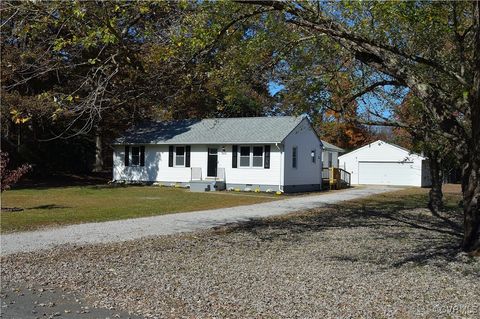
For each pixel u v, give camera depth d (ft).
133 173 115.24
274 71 38.24
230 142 100.99
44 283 25.05
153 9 27.40
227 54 35.12
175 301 21.84
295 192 102.32
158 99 33.40
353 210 65.77
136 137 114.73
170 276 26.48
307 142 108.27
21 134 111.45
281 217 56.44
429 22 32.60
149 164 113.29
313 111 38.42
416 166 140.56
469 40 35.37
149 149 113.29
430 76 35.94
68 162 133.80
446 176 154.51
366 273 27.37
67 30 30.58
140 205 67.10
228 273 27.22
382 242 38.73
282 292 23.18
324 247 36.24
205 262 30.35
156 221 51.21
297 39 35.70
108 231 43.78
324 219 55.06
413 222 52.85
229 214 58.75
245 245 36.99
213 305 21.18
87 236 40.86
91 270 27.94
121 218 53.16
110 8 26.27
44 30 30.73
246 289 23.73
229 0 28.32
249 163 100.99
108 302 21.71
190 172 107.65
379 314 19.90
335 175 122.01
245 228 46.73
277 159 98.22
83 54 31.60
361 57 33.14
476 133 30.91
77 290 23.77
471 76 32.14
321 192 105.70
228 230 45.27
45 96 29.89
